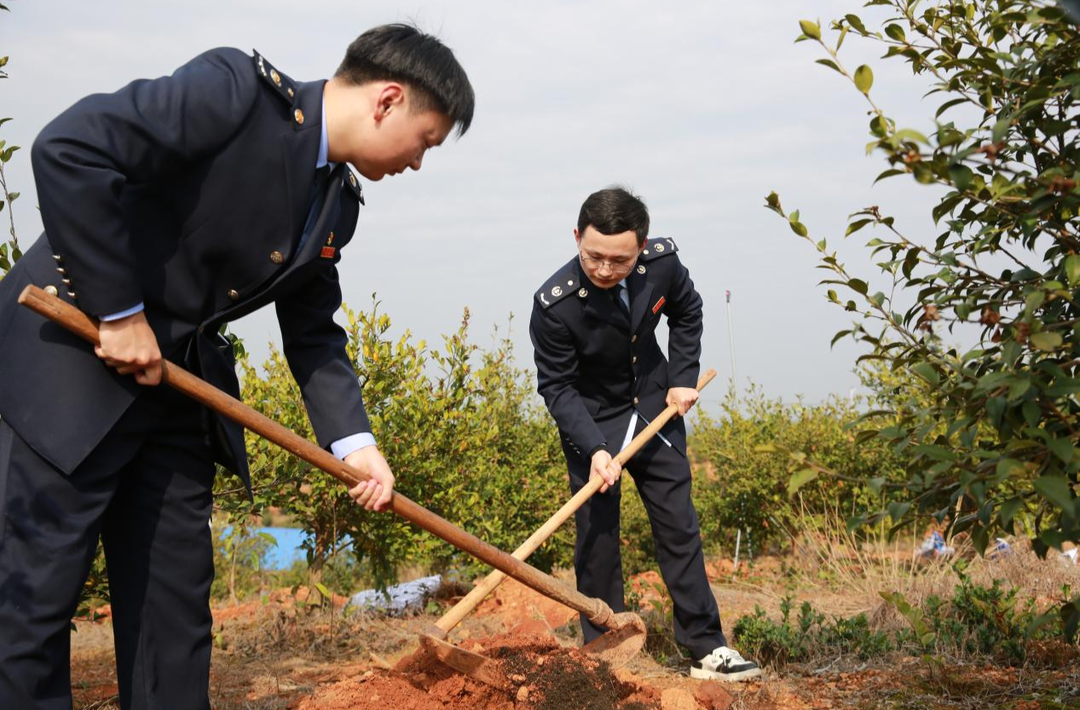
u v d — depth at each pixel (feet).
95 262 7.54
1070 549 20.26
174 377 8.34
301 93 8.64
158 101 7.85
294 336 10.14
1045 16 6.78
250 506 17.11
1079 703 11.27
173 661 9.19
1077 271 6.65
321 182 8.95
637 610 17.57
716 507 30.83
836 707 11.98
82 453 8.00
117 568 9.16
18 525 8.00
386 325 18.02
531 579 11.23
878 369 26.86
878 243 8.18
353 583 26.27
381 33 8.76
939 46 8.77
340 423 9.96
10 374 8.09
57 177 7.38
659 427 14.21
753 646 14.82
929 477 7.11
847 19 8.48
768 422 29.86
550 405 14.58
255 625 18.88
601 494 14.39
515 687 10.82
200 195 8.28
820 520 27.76
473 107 9.02
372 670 12.24
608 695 10.93
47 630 8.04
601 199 13.01
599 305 14.10
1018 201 7.17
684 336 14.88
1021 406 6.90
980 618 14.89
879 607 16.99
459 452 19.53
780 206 8.33
